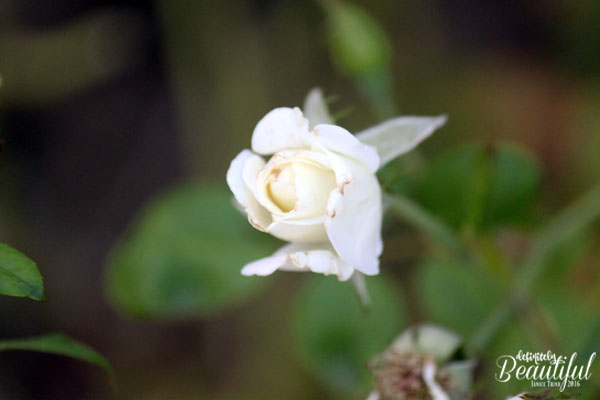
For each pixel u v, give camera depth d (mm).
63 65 723
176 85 708
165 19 694
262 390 678
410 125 423
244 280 508
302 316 512
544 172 718
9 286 385
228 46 702
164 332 711
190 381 699
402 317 511
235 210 513
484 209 477
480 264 482
